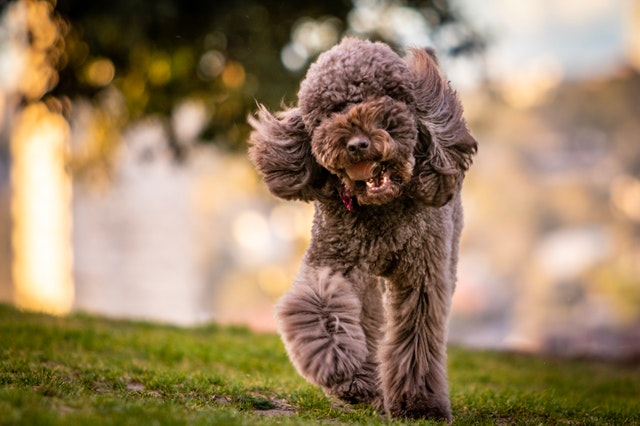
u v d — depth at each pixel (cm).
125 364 769
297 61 1385
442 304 593
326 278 564
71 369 727
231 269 3950
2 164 3030
